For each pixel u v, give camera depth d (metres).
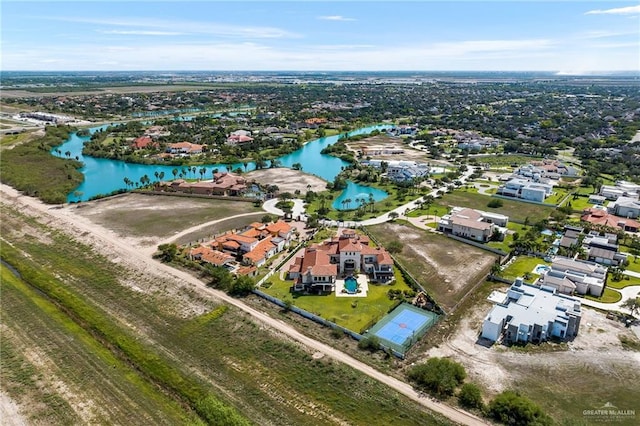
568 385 88.00
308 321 109.94
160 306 115.25
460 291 125.31
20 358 93.94
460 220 168.25
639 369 92.75
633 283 129.62
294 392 85.38
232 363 93.50
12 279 129.12
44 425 77.06
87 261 140.62
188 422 77.56
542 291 117.25
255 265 138.88
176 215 185.12
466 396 82.19
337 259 137.50
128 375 90.38
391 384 87.44
